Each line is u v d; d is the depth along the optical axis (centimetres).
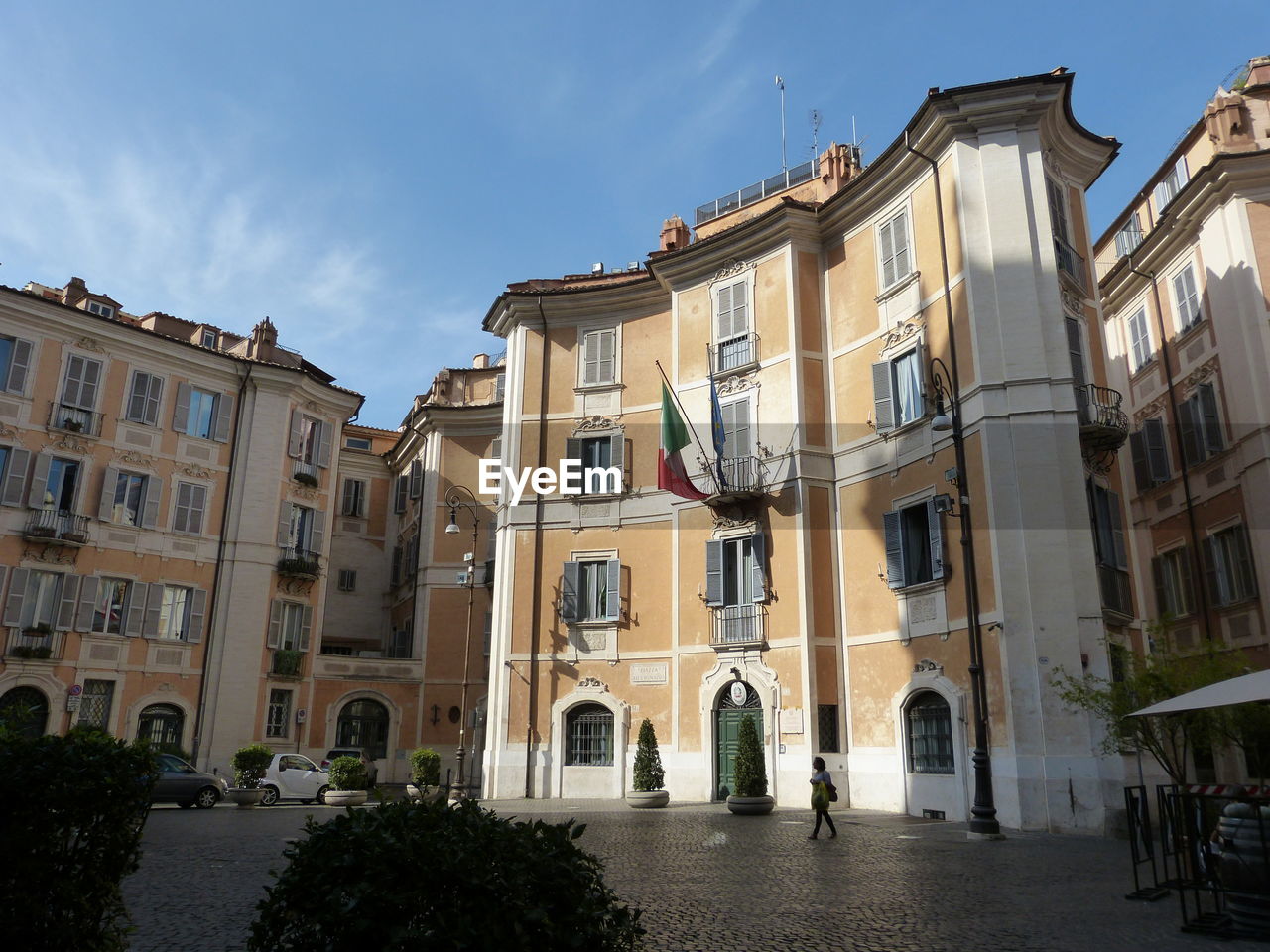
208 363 3722
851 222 2661
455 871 476
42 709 3144
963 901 1064
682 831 1811
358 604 4638
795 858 1430
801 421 2575
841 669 2441
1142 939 871
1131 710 1537
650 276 3134
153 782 640
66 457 3338
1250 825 898
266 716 3591
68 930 576
